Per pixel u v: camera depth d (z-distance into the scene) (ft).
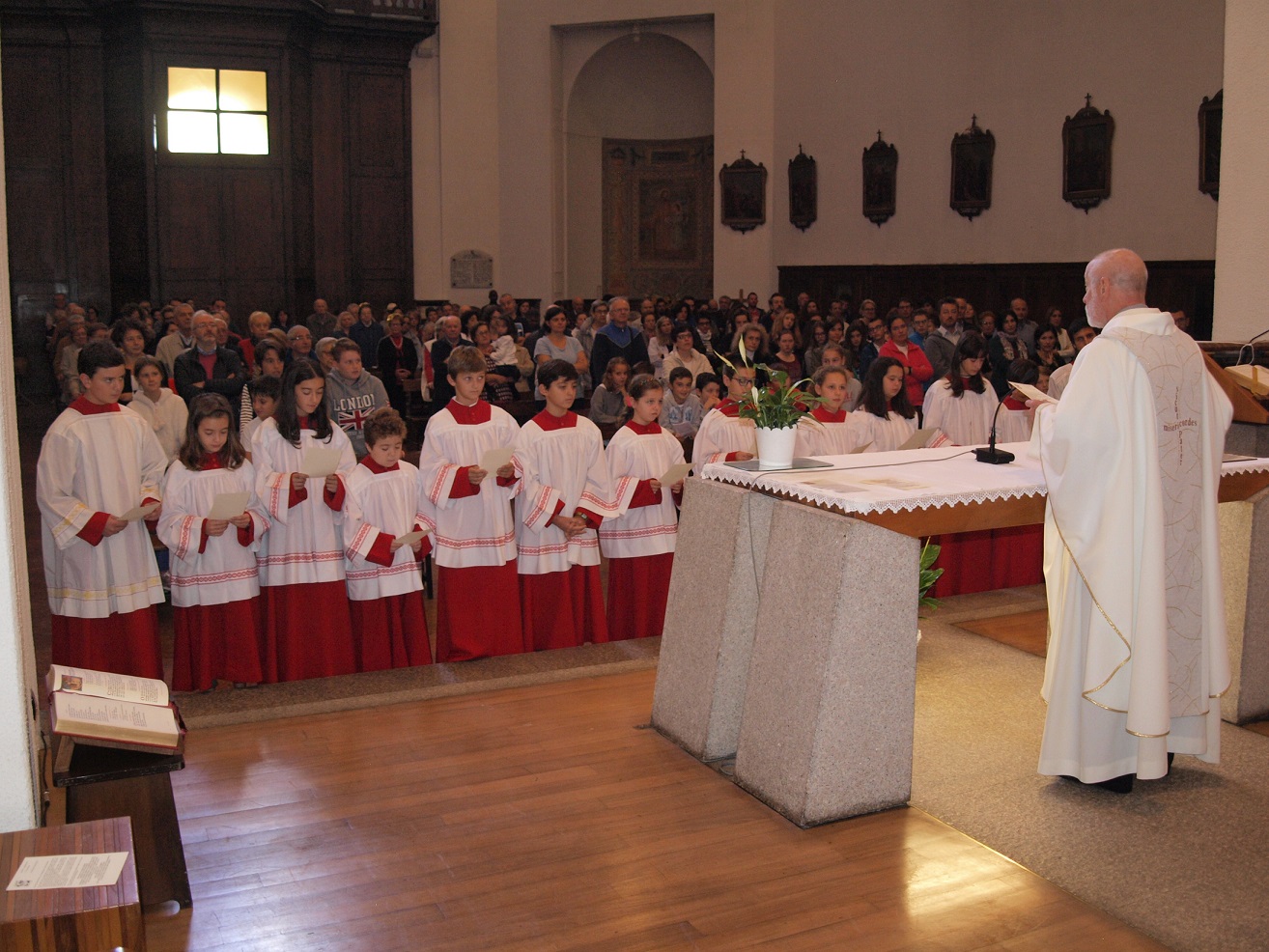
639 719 14.16
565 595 18.02
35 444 41.24
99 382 15.15
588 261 65.67
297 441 16.25
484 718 14.21
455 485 16.69
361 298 60.95
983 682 15.21
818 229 55.72
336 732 13.79
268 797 11.89
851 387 26.63
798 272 56.65
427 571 22.79
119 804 9.59
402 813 11.49
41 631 19.95
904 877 10.19
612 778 12.33
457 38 61.16
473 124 61.82
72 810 9.53
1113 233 42.34
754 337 29.37
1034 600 19.92
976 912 9.62
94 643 15.24
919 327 36.35
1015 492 11.85
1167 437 11.28
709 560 12.98
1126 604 11.14
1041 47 44.60
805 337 42.86
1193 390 11.47
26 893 7.36
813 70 54.95
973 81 47.62
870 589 11.08
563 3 60.44
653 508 18.54
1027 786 12.05
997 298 47.14
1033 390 12.22
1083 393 11.17
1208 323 39.17
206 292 56.49
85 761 9.52
